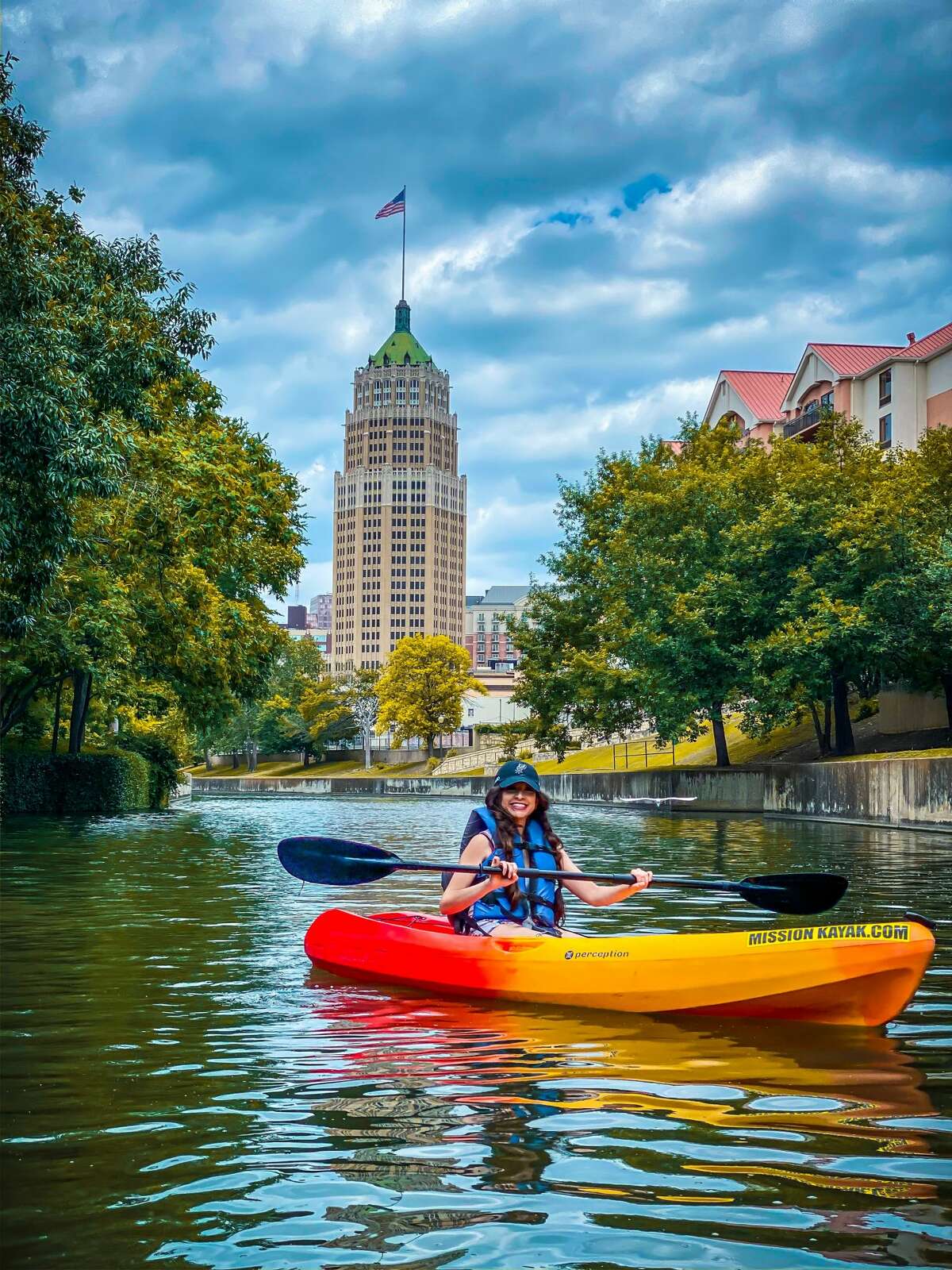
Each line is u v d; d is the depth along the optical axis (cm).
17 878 1450
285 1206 374
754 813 3878
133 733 4244
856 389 6238
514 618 5112
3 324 1589
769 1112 478
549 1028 639
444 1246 344
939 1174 404
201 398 2844
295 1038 612
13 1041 600
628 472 4922
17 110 1758
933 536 3603
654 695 3881
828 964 624
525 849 774
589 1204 376
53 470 1577
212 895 1260
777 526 3684
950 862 1675
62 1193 386
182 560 2658
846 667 3666
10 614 1861
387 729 11538
